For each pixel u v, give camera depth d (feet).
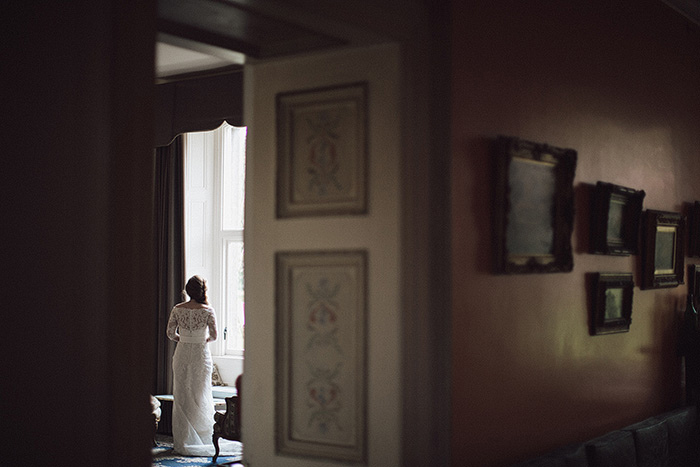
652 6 17.39
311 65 10.27
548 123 13.07
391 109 9.94
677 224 17.53
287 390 10.33
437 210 10.44
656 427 15.03
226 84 22.90
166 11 8.85
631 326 16.02
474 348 10.89
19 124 6.03
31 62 6.13
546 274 12.91
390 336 9.85
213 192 29.01
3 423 5.86
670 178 18.03
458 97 10.71
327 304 10.15
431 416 10.23
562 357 13.30
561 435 13.16
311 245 10.21
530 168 12.23
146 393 6.96
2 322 5.88
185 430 23.24
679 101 18.60
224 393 26.50
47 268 6.22
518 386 11.96
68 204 6.38
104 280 6.64
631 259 16.12
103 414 6.59
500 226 11.40
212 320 23.81
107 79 6.71
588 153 14.42
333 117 10.15
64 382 6.30
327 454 10.09
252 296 10.61
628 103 16.11
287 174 10.37
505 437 11.57
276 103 10.42
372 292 9.94
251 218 10.59
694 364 17.62
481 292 11.09
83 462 6.42
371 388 9.93
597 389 14.47
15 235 5.99
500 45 11.79
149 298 7.01
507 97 11.92
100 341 6.59
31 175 6.11
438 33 10.59
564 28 13.74
